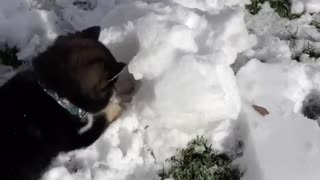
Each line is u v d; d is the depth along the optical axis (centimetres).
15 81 76
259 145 84
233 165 85
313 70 90
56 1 95
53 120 76
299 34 95
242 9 95
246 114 86
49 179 82
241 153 85
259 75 88
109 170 83
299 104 88
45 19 93
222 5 94
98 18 93
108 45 84
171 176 84
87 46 73
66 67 73
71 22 93
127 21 85
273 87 88
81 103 75
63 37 76
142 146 84
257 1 95
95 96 75
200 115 82
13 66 91
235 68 91
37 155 79
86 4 95
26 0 94
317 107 89
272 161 84
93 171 83
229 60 83
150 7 85
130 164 84
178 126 83
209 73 79
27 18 93
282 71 89
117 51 84
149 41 80
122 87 84
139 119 84
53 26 93
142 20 82
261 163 83
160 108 81
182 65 79
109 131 84
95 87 74
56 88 74
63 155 83
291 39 94
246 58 92
